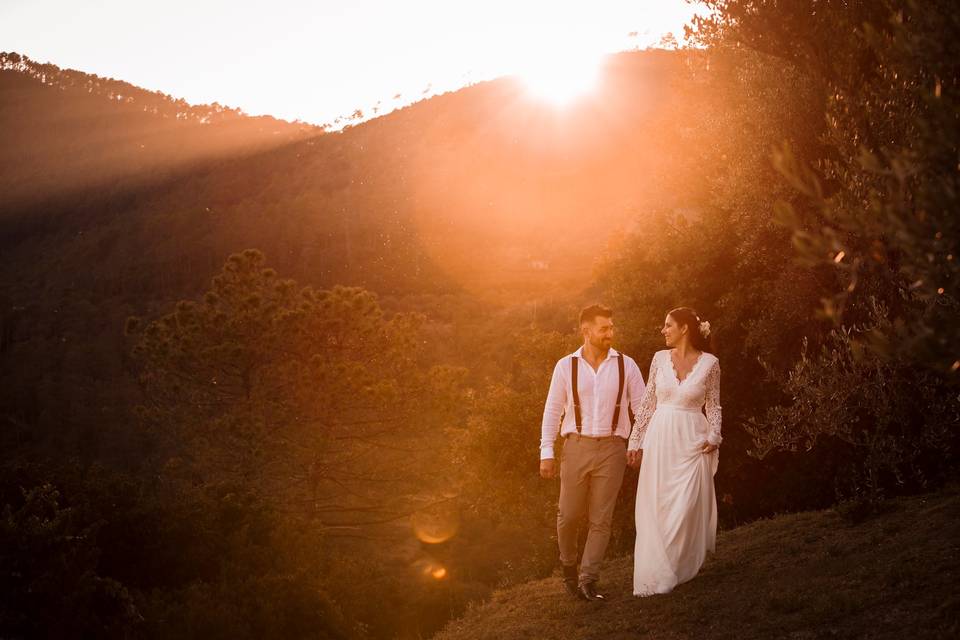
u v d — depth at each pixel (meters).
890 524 5.62
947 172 2.37
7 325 102.81
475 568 29.44
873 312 5.41
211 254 135.75
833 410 5.74
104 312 113.31
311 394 23.66
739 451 11.61
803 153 7.52
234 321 24.27
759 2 6.20
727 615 4.63
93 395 72.44
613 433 5.63
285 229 142.00
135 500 10.90
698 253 12.57
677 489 5.41
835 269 6.88
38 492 7.93
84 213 186.62
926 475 7.43
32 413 72.50
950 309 3.56
